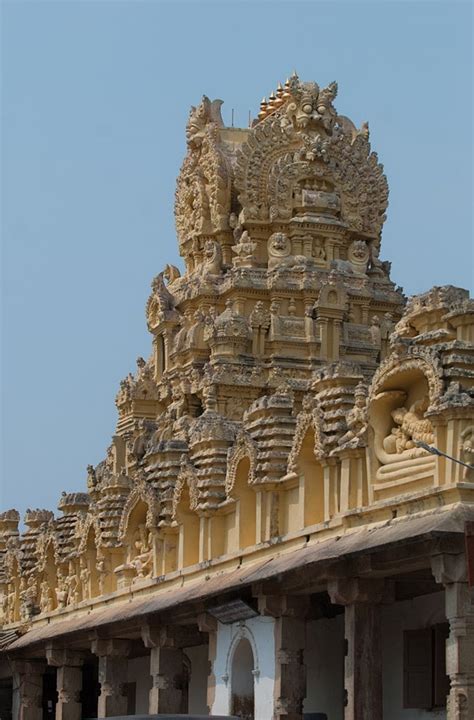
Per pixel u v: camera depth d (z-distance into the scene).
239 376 89.69
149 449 85.94
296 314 92.56
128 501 85.62
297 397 88.56
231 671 71.25
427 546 54.22
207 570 75.12
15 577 110.44
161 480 82.12
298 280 92.88
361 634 59.69
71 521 99.44
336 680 70.44
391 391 60.00
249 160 95.62
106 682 85.00
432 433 57.69
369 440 60.84
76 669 92.81
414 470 58.03
